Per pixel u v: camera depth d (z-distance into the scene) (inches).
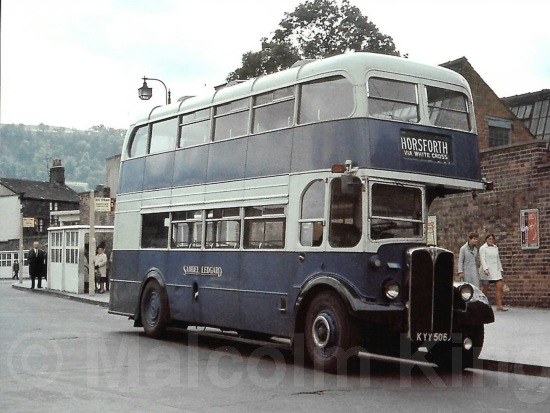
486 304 420.8
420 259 400.5
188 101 581.6
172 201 578.6
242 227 491.8
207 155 542.0
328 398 334.3
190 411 299.0
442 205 874.1
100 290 1185.4
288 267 446.0
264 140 481.7
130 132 655.1
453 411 308.5
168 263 576.1
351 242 406.6
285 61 1685.5
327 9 1739.7
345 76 424.8
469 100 457.7
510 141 1141.7
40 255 1378.0
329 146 426.0
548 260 751.7
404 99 429.7
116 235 653.3
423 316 398.6
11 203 3016.7
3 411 295.1
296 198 444.5
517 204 784.3
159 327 576.7
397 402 327.6
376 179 407.5
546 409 314.5
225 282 505.4
